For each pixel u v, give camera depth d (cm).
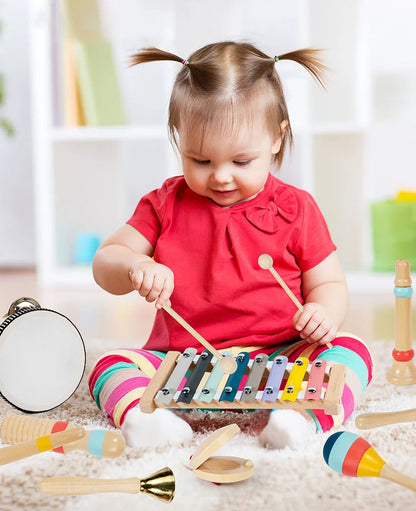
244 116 116
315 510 79
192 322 125
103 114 282
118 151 299
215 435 89
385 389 127
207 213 127
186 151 119
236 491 84
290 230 128
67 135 275
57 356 115
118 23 275
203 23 271
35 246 325
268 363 104
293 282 128
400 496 82
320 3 268
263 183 122
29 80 317
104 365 115
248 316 124
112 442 88
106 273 125
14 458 88
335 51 271
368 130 266
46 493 81
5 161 321
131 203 314
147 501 83
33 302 123
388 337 182
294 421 95
